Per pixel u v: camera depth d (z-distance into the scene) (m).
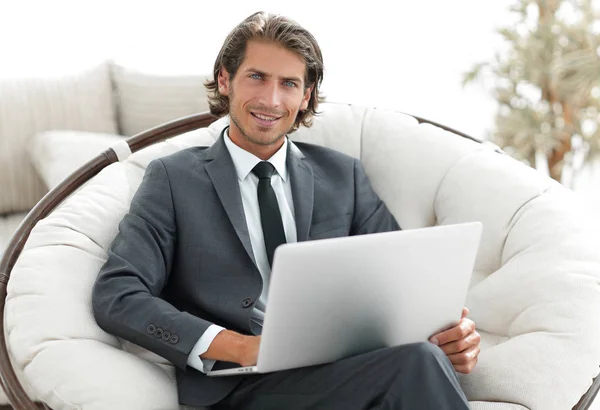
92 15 3.82
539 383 1.71
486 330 1.93
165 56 3.88
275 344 1.50
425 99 4.25
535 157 3.87
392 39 4.20
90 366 1.65
